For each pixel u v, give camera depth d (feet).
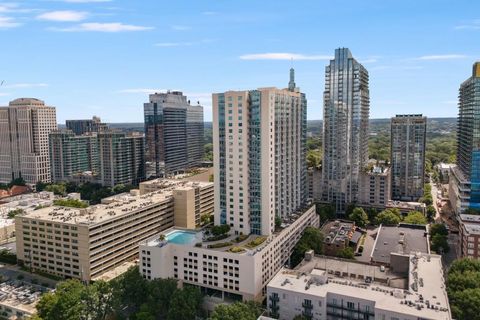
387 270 596.29
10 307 632.38
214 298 630.33
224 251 625.00
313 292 495.82
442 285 508.94
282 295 508.94
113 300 588.91
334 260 638.94
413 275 536.42
